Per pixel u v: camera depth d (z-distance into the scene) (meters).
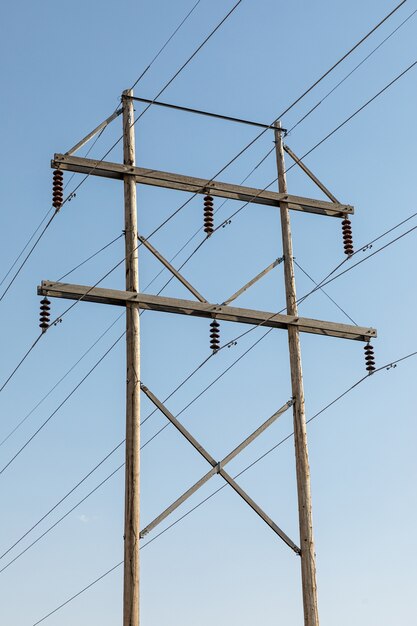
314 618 22.95
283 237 26.12
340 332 25.73
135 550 22.25
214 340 24.66
